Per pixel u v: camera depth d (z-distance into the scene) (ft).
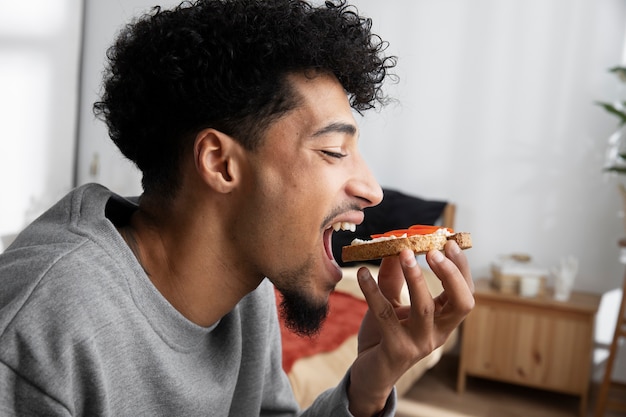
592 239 12.31
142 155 2.63
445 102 13.03
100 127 14.69
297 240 2.51
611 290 12.24
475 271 13.02
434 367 12.75
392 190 12.92
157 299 2.53
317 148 2.45
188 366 2.73
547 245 12.57
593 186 12.26
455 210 13.03
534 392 11.93
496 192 12.82
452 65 12.94
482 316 11.43
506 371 11.30
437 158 13.14
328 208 2.50
